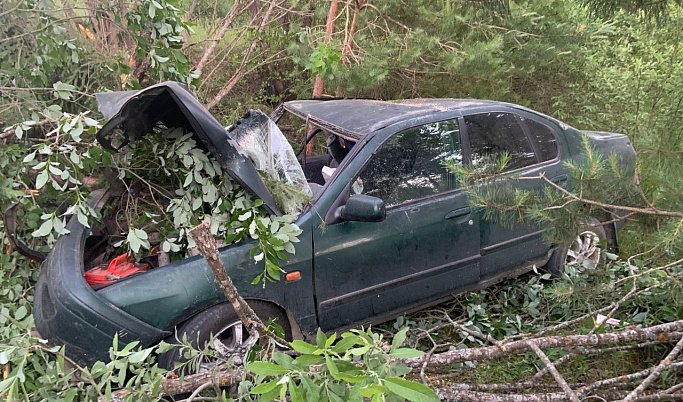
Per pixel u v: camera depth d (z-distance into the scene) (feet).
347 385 5.79
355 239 10.26
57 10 12.50
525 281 13.42
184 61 13.93
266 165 10.54
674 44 19.62
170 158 10.35
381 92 22.31
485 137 11.99
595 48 22.53
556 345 7.47
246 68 21.57
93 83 14.47
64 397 7.53
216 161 9.93
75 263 9.28
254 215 9.42
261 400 5.28
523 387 8.39
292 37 20.07
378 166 10.64
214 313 9.31
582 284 10.80
